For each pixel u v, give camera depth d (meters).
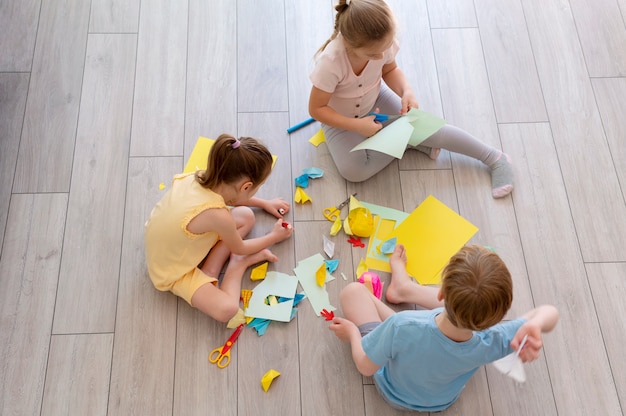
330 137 1.79
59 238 1.69
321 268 1.66
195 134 1.86
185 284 1.56
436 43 2.04
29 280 1.63
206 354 1.56
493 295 1.08
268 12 2.07
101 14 2.02
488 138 1.90
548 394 1.54
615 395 1.54
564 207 1.79
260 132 1.88
